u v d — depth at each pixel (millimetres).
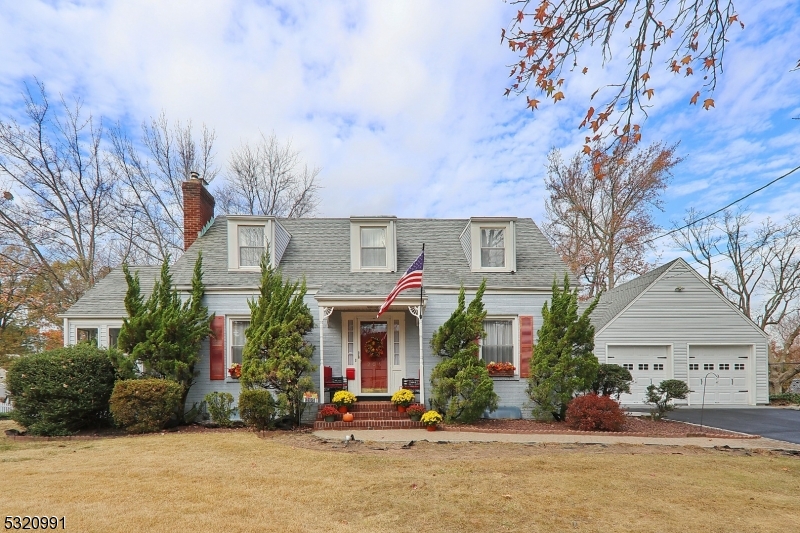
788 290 26156
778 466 8203
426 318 13727
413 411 11891
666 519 5504
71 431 11266
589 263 29266
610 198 28922
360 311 13898
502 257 14766
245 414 11367
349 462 8070
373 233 14820
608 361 18438
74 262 25078
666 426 12406
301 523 5250
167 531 4980
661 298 18703
